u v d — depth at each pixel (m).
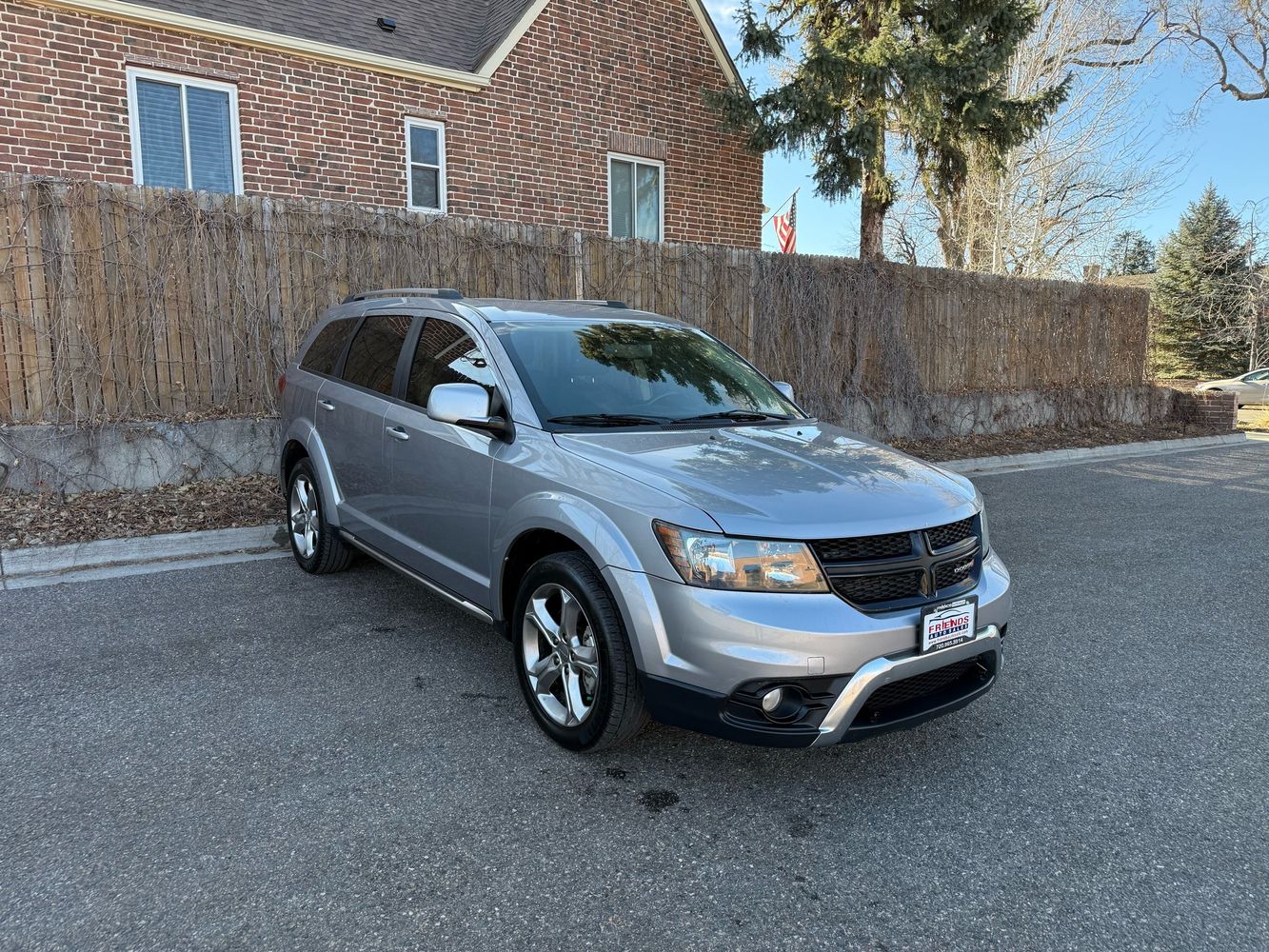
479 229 8.59
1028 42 18.84
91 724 3.42
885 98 11.62
